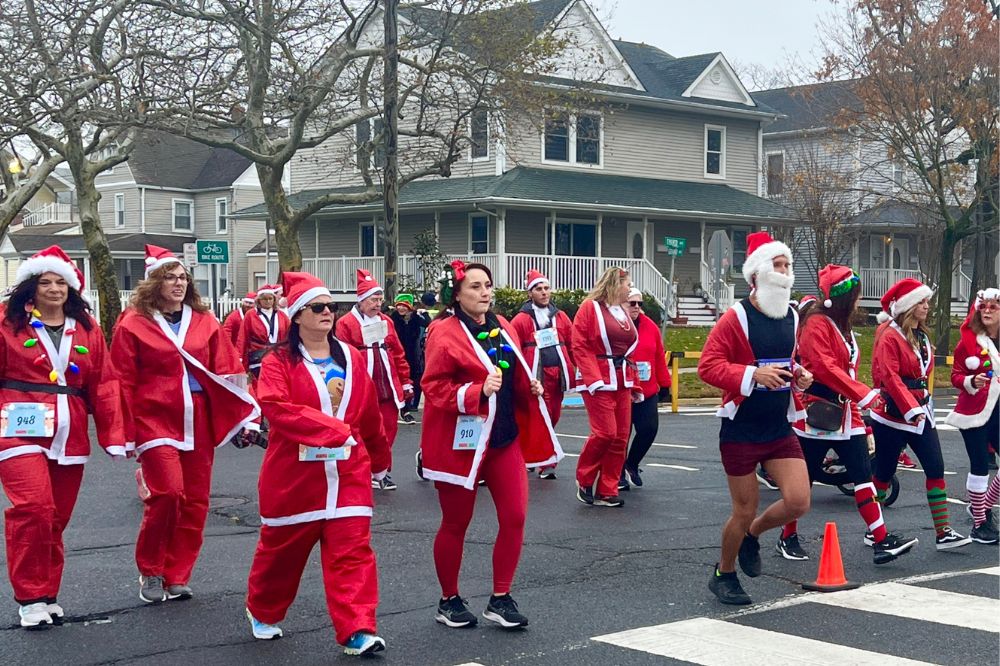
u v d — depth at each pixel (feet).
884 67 102.68
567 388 41.22
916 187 127.85
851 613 23.95
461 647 21.48
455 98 91.56
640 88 128.36
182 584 24.97
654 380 39.96
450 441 22.20
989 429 31.45
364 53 88.07
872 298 150.51
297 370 20.83
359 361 21.47
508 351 22.16
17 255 182.50
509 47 90.17
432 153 101.45
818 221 134.62
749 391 23.03
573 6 117.08
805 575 27.48
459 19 89.56
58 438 23.07
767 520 24.43
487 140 121.39
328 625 22.99
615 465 36.88
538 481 42.32
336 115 98.99
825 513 35.63
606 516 35.19
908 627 22.88
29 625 22.53
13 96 76.69
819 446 28.76
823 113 125.70
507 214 120.67
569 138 125.29
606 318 36.52
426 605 24.54
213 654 21.03
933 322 135.85
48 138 92.99
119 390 23.84
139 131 90.22
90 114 80.18
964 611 24.12
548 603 24.80
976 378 30.68
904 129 105.70
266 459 21.15
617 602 24.90
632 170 129.80
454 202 115.14
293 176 142.10
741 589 24.81
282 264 97.04
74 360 23.29
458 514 22.47
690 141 134.51
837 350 27.25
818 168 137.90
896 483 37.22
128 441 23.98
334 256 138.10
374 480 39.99
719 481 42.27
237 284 178.19
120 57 80.89
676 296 123.44
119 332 24.47
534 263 118.32
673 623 23.18
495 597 22.79
